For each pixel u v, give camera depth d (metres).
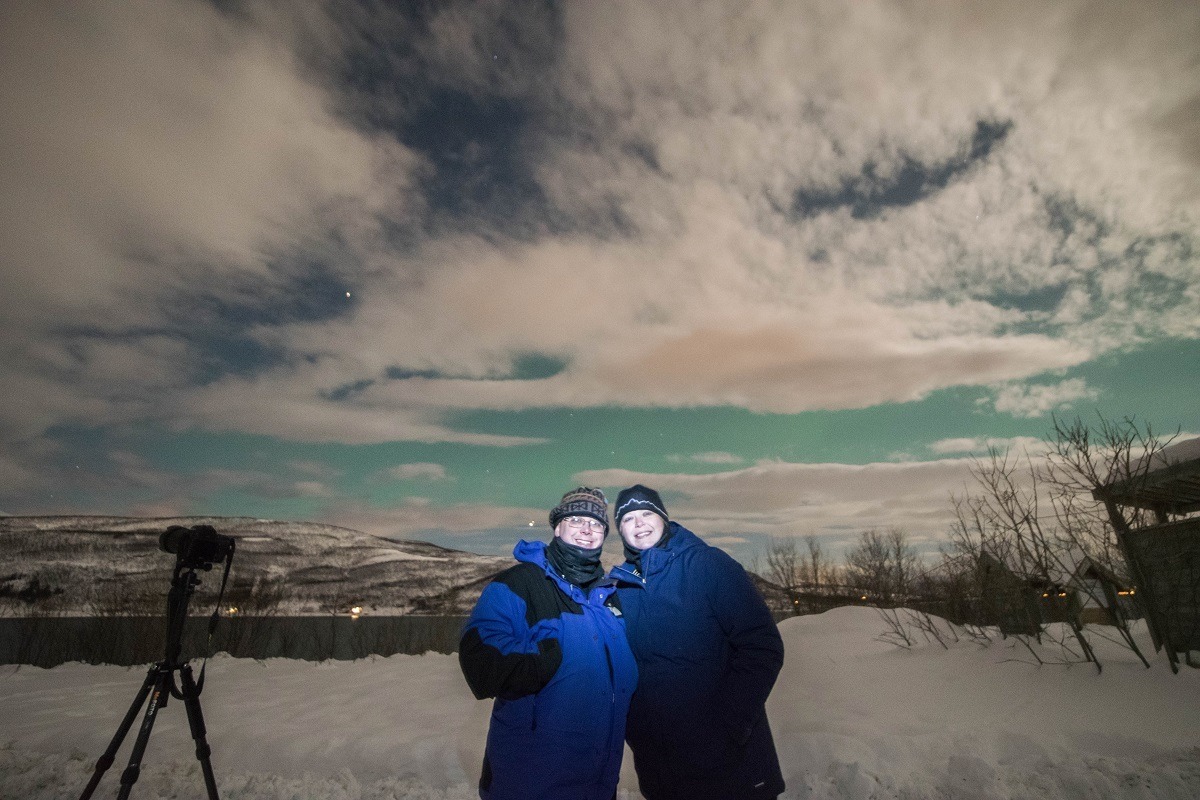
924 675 5.60
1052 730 4.18
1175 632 5.13
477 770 4.44
